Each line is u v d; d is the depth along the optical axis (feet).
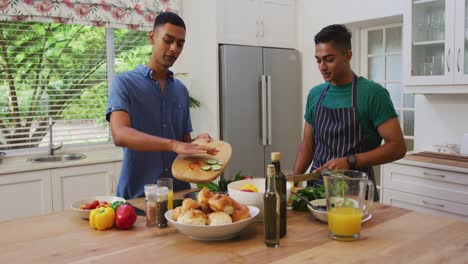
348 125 6.46
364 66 13.11
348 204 4.33
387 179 10.13
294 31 14.05
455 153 10.15
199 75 13.01
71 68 11.98
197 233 4.19
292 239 4.35
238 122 12.56
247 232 4.58
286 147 13.80
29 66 11.34
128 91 6.39
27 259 3.90
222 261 3.79
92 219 4.73
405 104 12.12
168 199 4.99
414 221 4.89
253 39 13.01
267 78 12.99
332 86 6.77
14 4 10.39
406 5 10.16
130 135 5.74
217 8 12.14
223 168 5.54
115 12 11.87
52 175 10.36
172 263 3.76
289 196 5.35
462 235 4.40
